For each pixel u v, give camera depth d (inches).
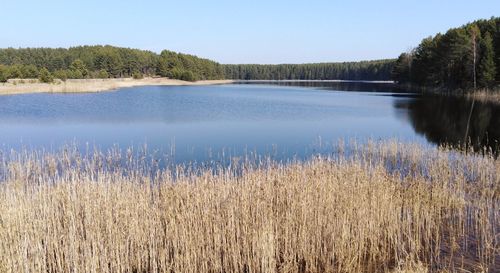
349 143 1001.5
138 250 350.0
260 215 389.1
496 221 453.1
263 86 4434.1
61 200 414.6
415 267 344.2
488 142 1053.2
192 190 431.8
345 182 473.1
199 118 1498.5
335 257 381.1
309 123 1397.6
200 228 364.2
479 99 2196.1
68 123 1334.9
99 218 370.6
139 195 408.8
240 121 1427.2
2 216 349.1
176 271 339.6
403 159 792.3
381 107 1956.2
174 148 930.7
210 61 6776.6
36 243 332.5
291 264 360.2
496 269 351.9
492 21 3090.6
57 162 778.2
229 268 361.1
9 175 668.7
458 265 359.9
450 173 627.5
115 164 760.3
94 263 325.4
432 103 2111.2
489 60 2377.0
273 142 1026.1
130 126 1284.4
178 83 4741.6
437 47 2977.4
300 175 505.4
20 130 1190.3
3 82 3154.5
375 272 358.9
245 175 498.0
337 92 3248.0
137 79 4736.7
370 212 414.9
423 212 455.5
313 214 402.9
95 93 2733.8
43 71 3134.8
